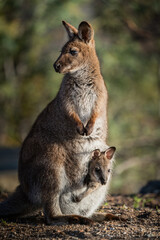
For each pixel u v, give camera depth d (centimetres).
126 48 2458
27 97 2992
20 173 803
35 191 767
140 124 2598
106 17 2388
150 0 2069
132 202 975
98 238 655
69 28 851
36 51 2975
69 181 772
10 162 2088
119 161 2333
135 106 2659
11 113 2961
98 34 2511
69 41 835
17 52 3030
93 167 780
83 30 831
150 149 2450
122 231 695
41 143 775
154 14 2133
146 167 2403
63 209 773
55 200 750
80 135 784
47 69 2759
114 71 2570
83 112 820
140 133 2530
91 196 786
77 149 781
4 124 3020
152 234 677
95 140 812
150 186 1186
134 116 2616
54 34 2869
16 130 2920
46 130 789
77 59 812
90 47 833
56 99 816
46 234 673
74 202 772
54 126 788
